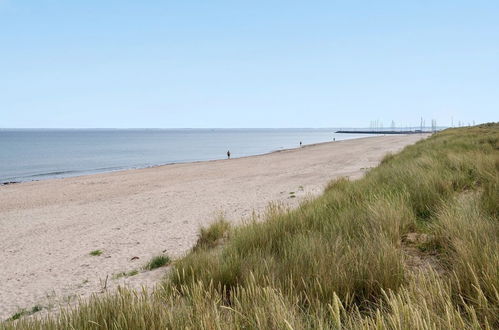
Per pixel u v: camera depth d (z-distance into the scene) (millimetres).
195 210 12969
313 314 2398
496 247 2770
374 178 9922
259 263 3789
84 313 2848
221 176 24281
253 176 23172
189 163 39219
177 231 10023
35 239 10398
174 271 4156
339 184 11344
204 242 7391
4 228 12000
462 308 2344
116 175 28328
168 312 2541
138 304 2729
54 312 4586
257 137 188000
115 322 2562
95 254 8336
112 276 6379
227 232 7566
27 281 6836
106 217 12859
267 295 2549
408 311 1974
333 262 3275
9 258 8664
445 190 6605
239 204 13430
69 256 8422
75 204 16078
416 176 7961
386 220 4711
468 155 10906
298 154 43562
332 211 6227
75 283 6336
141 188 20141
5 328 2971
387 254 3229
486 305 2055
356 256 3363
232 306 2949
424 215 5531
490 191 5137
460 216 4059
